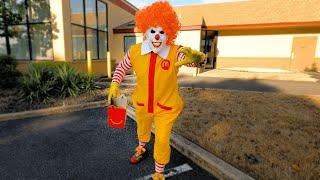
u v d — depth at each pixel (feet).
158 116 10.50
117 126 10.92
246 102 23.97
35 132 16.53
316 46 64.03
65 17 38.75
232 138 14.51
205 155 12.24
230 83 40.78
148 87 10.23
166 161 10.48
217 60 72.49
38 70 26.32
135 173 11.50
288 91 32.53
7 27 39.60
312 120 18.04
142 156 12.75
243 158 12.02
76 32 42.57
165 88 10.14
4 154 13.25
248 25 63.57
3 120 18.95
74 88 26.40
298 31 64.75
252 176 10.48
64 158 12.89
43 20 39.81
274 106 22.34
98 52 51.16
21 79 26.55
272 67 68.39
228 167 11.06
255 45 68.74
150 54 10.05
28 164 12.21
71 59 40.50
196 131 15.75
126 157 13.09
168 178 11.02
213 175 11.30
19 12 40.65
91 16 47.80
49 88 24.77
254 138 14.51
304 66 65.67
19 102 23.18
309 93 30.68
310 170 10.89
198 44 55.26
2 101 23.30
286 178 10.21
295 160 11.83
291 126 16.67
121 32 57.67
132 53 10.50
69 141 15.10
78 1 42.78
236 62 70.95
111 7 56.29
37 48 41.04
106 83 36.65
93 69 47.78
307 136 14.89
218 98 25.91
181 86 36.27
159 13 9.74
